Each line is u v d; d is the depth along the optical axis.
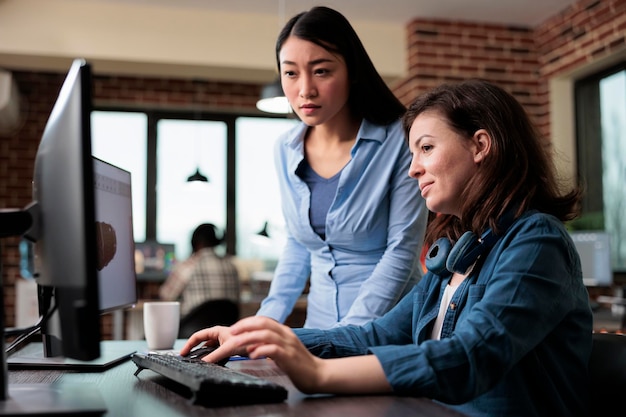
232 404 0.91
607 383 1.13
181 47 5.49
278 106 5.59
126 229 1.62
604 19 5.20
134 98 6.97
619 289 4.54
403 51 5.86
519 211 1.12
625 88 5.41
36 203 0.94
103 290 1.42
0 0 5.27
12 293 6.38
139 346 1.69
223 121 7.23
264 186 7.24
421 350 0.95
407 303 1.34
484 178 1.14
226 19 5.58
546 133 5.94
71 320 0.85
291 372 0.93
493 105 1.17
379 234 1.71
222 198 7.16
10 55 5.35
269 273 6.80
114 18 5.41
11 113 6.12
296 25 1.61
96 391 0.99
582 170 5.86
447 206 1.21
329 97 1.62
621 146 5.48
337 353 1.27
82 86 0.86
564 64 5.68
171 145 7.13
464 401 0.93
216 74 5.82
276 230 7.18
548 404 1.06
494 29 5.95
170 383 1.12
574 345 1.10
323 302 1.76
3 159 6.71
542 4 5.55
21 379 1.17
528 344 0.98
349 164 1.69
